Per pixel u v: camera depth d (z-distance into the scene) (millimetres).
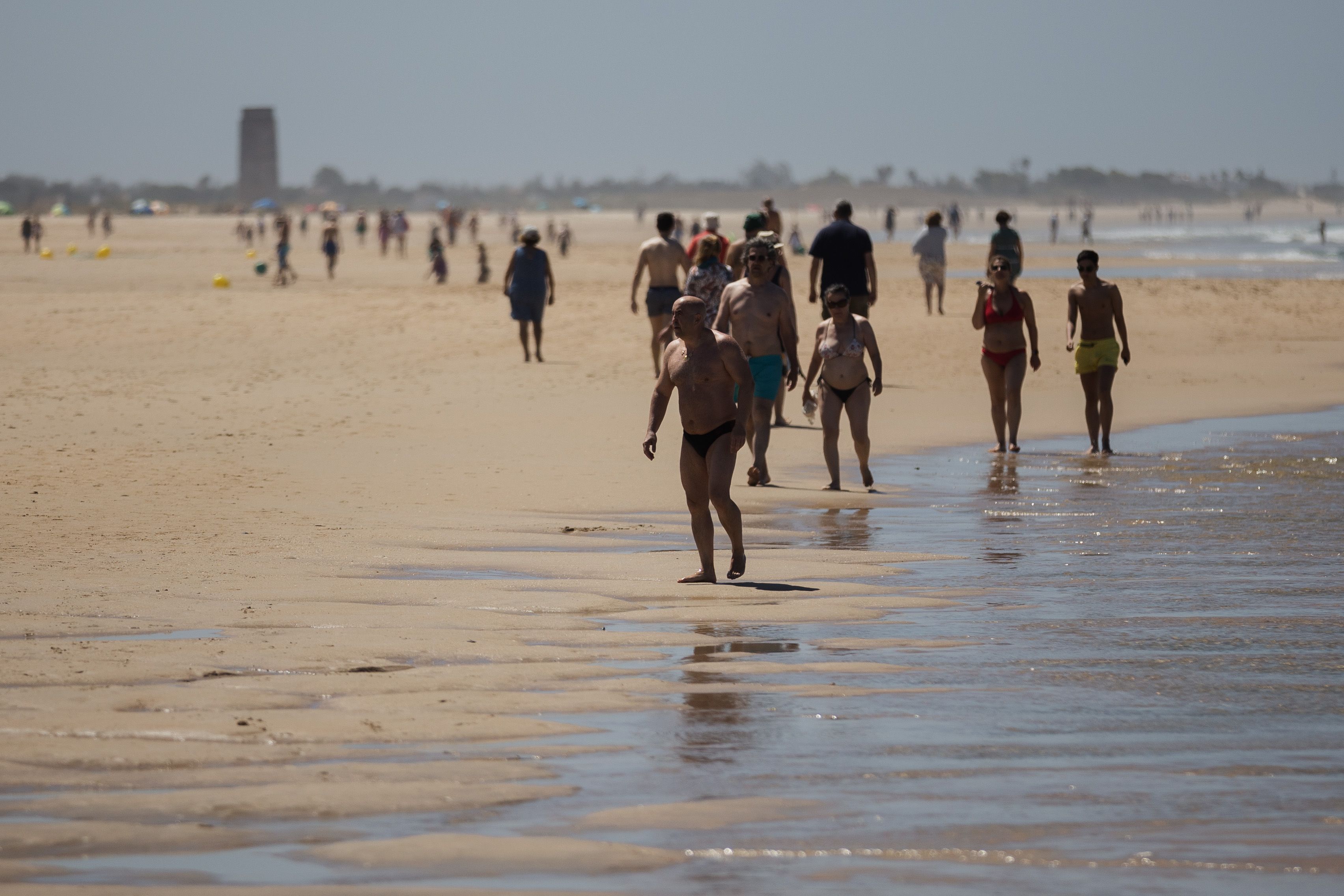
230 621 25844
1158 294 124062
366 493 42531
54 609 26516
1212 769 17688
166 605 27109
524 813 15953
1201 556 33375
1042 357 88312
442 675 22219
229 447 51969
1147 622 26438
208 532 35438
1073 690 21547
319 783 16859
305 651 23422
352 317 109000
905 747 18547
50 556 31906
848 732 19234
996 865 14438
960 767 17703
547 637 25078
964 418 64438
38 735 18578
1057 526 37969
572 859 14516
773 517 39688
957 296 124062
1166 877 14109
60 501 39750
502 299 121375
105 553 32438
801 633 25547
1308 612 27297
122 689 21031
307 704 20422
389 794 16500
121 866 14273
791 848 14898
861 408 45031
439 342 94750
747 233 59719
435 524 37344
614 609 27578
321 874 14109
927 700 20953
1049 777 17344
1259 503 41438
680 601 28391
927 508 41281
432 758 17938
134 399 67312
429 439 55312
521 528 37188
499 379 77188
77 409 62938
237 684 21422
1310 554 33531
